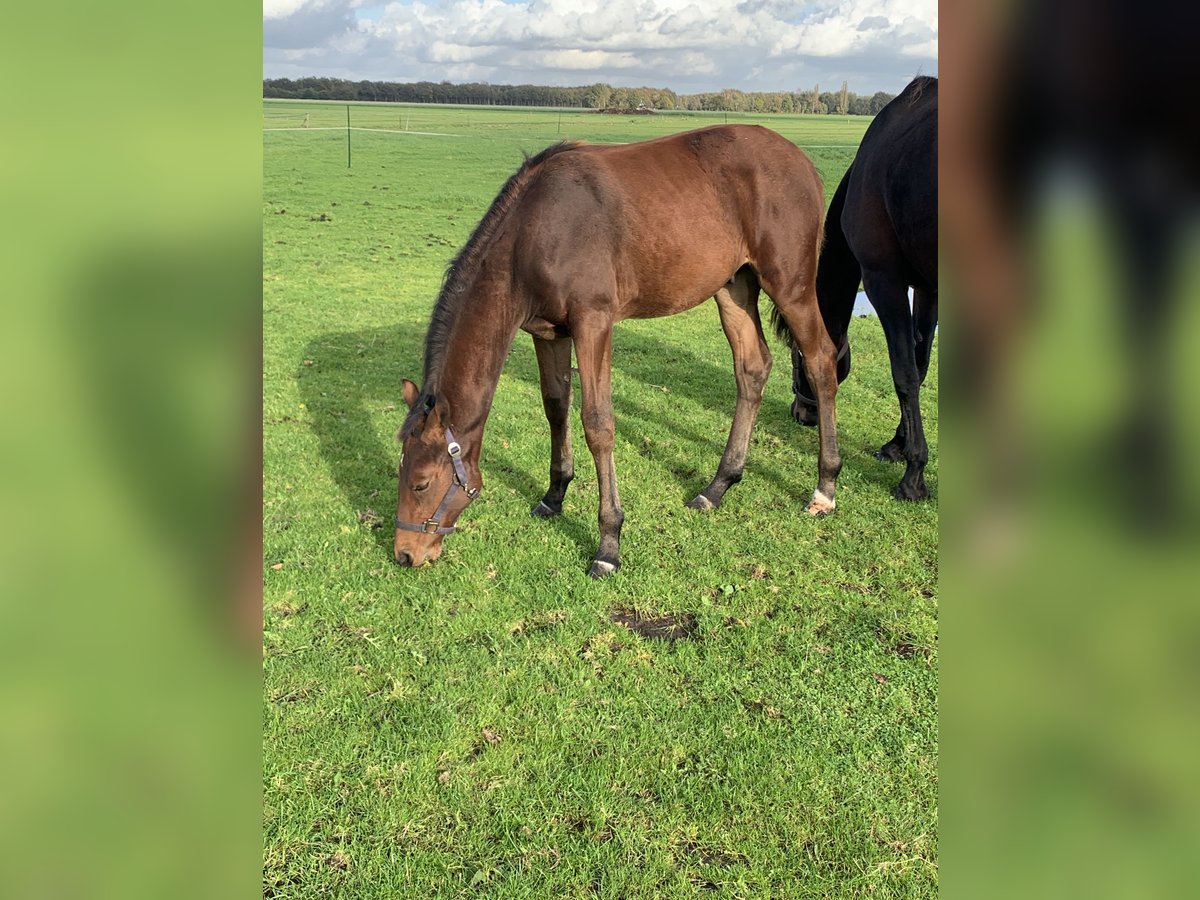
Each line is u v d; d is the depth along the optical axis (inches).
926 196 174.6
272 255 556.1
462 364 161.9
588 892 97.7
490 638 148.0
